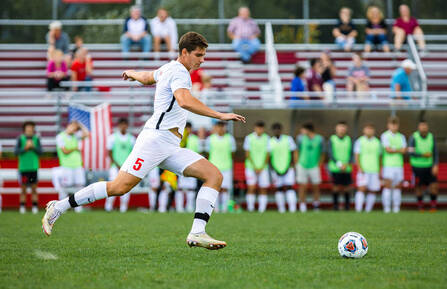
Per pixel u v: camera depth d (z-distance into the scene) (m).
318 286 17.44
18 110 73.50
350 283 17.88
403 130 67.69
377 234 33.28
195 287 17.27
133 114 74.50
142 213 54.12
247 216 50.09
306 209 69.31
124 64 79.19
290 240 29.98
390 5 87.25
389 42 85.88
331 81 70.94
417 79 75.62
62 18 97.56
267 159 61.81
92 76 76.81
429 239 30.53
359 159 62.59
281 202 62.41
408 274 19.36
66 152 58.31
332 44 89.81
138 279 18.42
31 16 95.06
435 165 61.44
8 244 27.58
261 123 61.44
